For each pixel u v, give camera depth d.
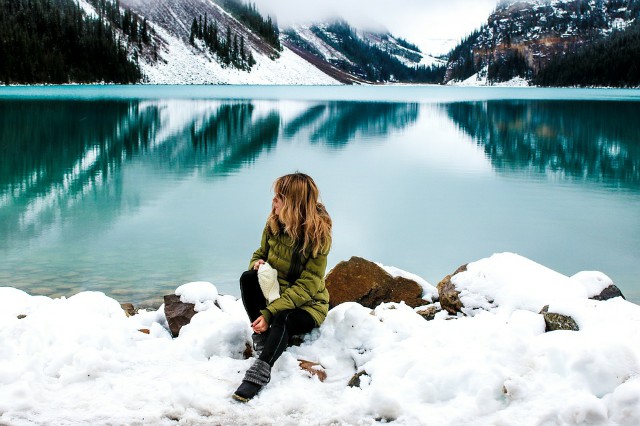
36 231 10.68
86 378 3.07
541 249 10.15
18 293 4.39
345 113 52.78
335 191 16.05
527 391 2.72
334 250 9.86
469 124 41.94
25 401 2.74
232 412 2.78
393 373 3.05
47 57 125.25
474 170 20.53
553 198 15.20
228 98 79.31
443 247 10.17
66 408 2.77
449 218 12.60
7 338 3.38
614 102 77.31
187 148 25.83
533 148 27.70
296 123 40.47
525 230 11.55
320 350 3.52
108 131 32.62
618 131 36.31
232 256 9.03
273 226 3.45
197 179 17.66
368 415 2.77
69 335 3.43
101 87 121.38
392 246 10.17
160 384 3.01
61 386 2.98
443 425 2.60
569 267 9.10
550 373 2.84
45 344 3.39
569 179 18.72
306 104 67.69
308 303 3.48
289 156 23.66
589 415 2.53
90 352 3.19
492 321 3.58
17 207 13.09
